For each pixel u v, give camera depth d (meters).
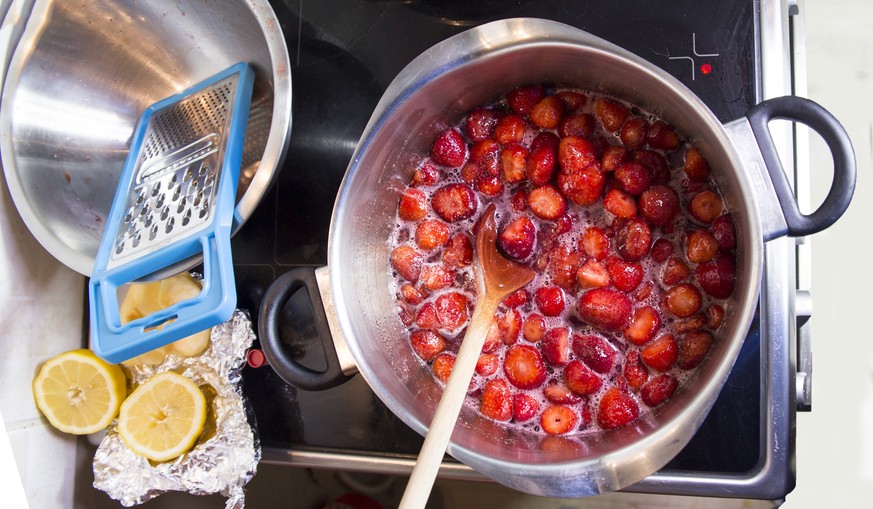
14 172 0.92
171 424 0.96
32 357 1.00
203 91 0.97
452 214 0.88
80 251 0.93
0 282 0.96
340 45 0.99
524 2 0.95
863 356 1.17
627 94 0.80
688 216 0.80
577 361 0.83
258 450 0.95
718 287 0.76
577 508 1.07
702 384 0.69
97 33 0.97
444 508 1.13
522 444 0.79
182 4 0.96
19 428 0.97
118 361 0.84
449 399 0.71
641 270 0.82
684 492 0.86
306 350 0.96
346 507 1.13
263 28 0.85
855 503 1.17
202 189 0.87
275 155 0.83
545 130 0.86
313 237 0.98
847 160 0.70
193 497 1.10
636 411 0.80
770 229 0.72
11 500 0.93
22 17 0.92
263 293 0.99
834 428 1.17
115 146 1.03
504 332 0.85
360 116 0.98
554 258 0.85
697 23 0.90
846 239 1.17
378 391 0.73
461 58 0.74
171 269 0.88
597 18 0.92
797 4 0.92
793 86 0.92
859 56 1.17
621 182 0.81
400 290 0.90
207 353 0.99
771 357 0.85
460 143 0.88
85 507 1.06
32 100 0.94
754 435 0.86
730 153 0.67
